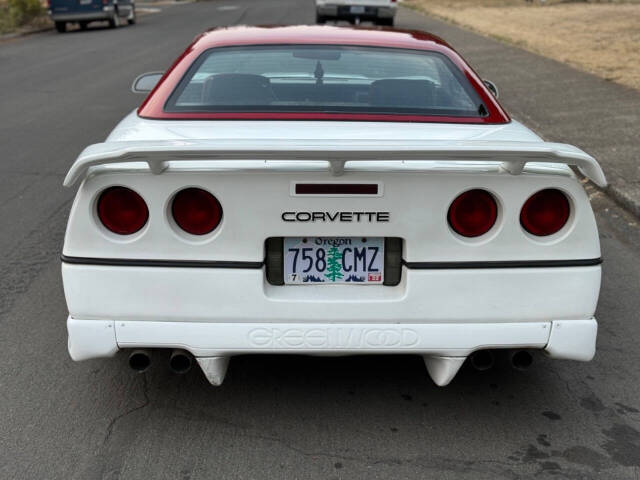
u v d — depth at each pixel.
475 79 3.53
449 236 2.65
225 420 3.04
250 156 2.39
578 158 2.43
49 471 2.70
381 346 2.73
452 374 2.81
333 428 2.99
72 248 2.64
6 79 13.37
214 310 2.67
